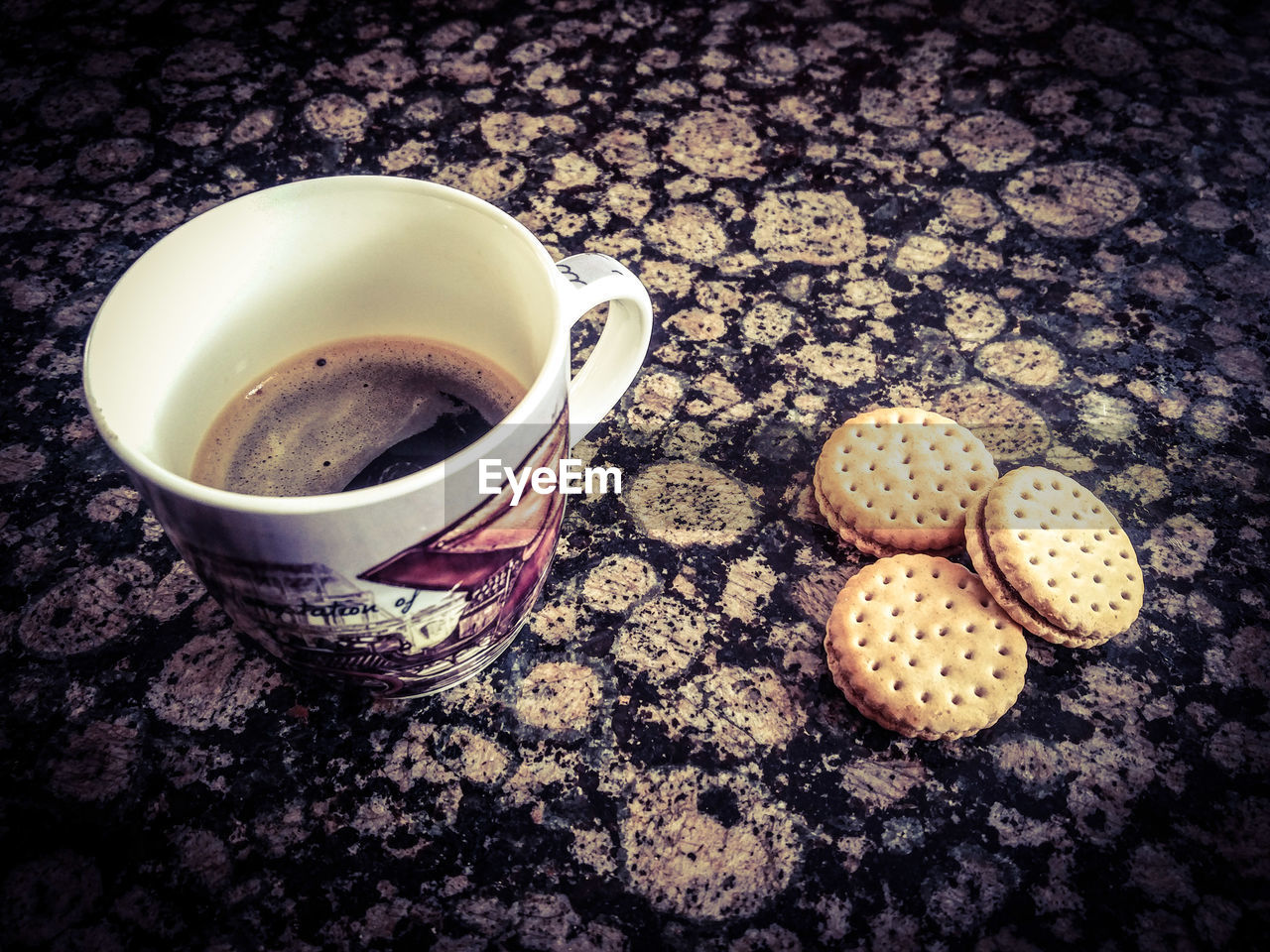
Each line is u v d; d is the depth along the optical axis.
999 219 0.29
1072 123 0.31
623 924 0.18
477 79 0.32
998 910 0.19
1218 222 0.29
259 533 0.14
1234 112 0.32
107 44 0.33
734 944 0.18
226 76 0.32
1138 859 0.19
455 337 0.19
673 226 0.28
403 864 0.19
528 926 0.18
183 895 0.18
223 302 0.17
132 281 0.15
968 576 0.21
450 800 0.19
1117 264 0.28
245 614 0.16
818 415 0.25
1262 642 0.21
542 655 0.21
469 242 0.17
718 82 0.33
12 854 0.19
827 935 0.18
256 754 0.20
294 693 0.20
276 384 0.19
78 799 0.19
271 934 0.18
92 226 0.28
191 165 0.30
